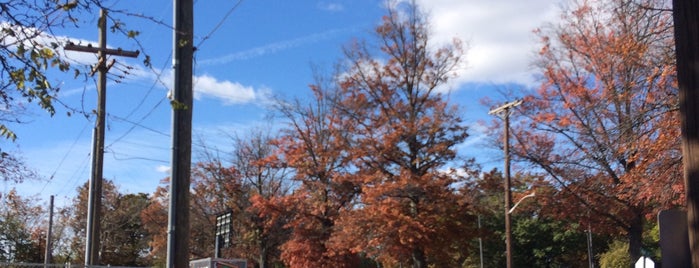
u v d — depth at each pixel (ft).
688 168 14.48
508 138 98.32
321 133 115.03
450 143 101.96
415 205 99.76
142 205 195.62
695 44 14.65
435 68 106.52
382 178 100.89
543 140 94.84
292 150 117.60
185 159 35.91
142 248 194.59
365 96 105.29
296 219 117.19
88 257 66.80
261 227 139.85
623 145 48.75
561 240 193.98
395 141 99.81
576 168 86.84
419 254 103.04
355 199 114.21
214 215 142.00
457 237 102.06
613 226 97.86
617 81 73.92
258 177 143.23
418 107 105.50
